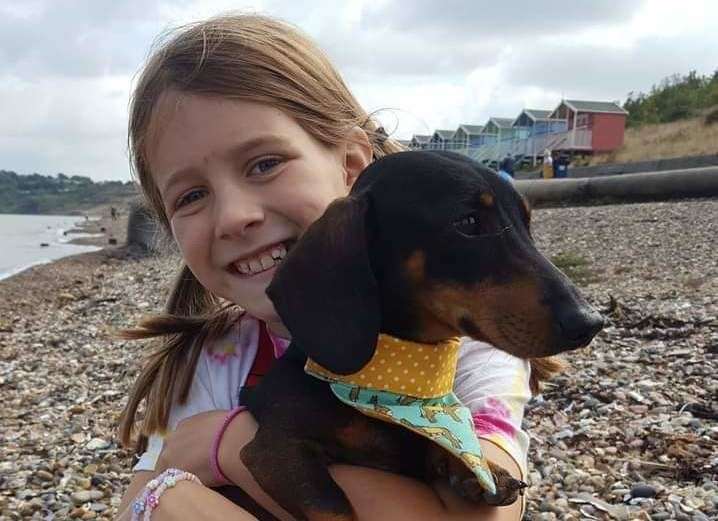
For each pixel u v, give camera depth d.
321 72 0.54
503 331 0.42
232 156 0.48
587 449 0.97
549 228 3.24
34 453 1.17
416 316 0.44
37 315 2.81
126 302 2.91
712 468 0.87
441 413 0.43
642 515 0.78
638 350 1.38
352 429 0.43
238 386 0.52
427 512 0.41
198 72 0.49
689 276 2.04
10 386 1.65
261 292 0.49
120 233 9.11
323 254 0.42
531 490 0.86
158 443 0.53
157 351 0.57
